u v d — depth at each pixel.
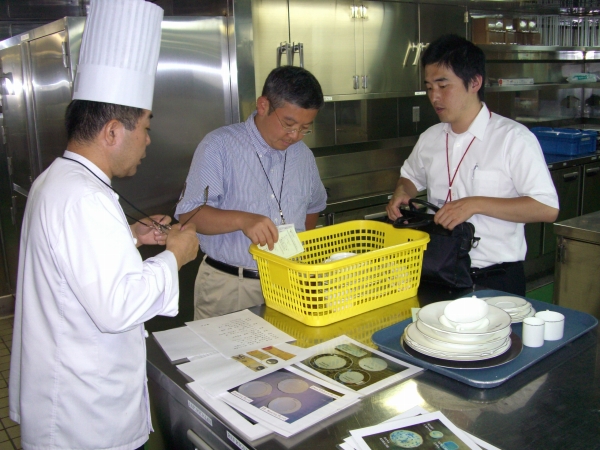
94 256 1.04
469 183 1.93
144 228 1.42
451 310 1.23
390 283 1.55
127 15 1.15
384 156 4.28
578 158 4.35
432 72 1.85
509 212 1.72
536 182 1.76
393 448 0.90
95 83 1.13
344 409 1.03
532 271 4.26
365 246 1.90
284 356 1.25
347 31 3.59
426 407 1.03
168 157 2.83
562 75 5.34
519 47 4.43
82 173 1.12
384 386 1.10
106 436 1.18
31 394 1.18
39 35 2.93
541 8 4.73
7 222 4.02
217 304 1.98
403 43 3.89
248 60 2.99
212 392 1.09
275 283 1.53
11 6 3.79
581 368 1.16
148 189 2.80
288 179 1.99
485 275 1.82
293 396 1.07
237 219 1.67
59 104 2.82
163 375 1.20
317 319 1.42
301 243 1.71
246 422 0.99
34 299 1.17
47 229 1.07
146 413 1.28
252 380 1.14
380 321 1.45
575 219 2.56
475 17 4.29
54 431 1.17
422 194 3.93
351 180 3.97
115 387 1.18
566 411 1.00
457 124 1.94
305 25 3.39
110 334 1.16
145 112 1.21
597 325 1.35
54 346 1.15
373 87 3.81
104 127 1.14
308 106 1.67
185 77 2.81
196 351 1.29
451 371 1.12
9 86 3.58
